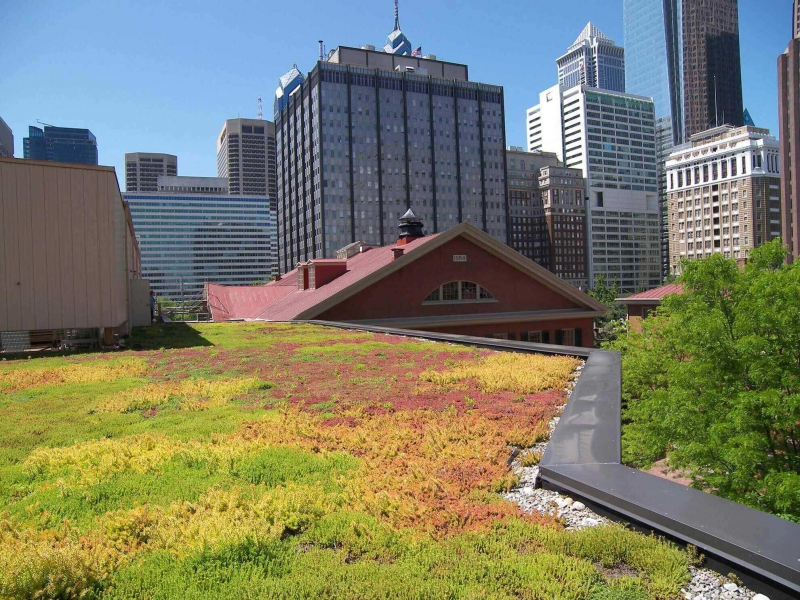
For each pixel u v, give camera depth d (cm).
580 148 17888
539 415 800
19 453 666
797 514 1142
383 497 511
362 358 1434
